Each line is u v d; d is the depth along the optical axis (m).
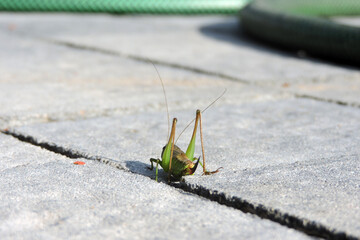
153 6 1.47
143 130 0.88
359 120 0.91
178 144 0.81
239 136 0.87
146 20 1.41
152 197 0.59
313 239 0.50
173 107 0.94
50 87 0.98
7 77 1.01
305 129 0.89
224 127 0.89
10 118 0.89
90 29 1.29
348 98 0.97
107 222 0.52
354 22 1.44
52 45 1.17
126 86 0.99
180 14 1.50
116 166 0.70
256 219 0.54
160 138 0.85
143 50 1.15
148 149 0.78
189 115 0.92
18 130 0.86
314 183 0.63
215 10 1.52
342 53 1.12
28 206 0.56
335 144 0.83
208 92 0.98
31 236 0.49
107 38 1.22
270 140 0.84
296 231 0.51
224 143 0.82
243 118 0.91
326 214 0.53
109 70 1.05
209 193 0.60
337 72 1.08
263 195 0.58
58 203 0.57
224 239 0.49
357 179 0.65
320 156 0.76
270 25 1.22
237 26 1.40
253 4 1.32
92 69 1.05
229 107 0.94
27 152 0.76
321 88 1.01
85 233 0.50
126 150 0.77
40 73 1.03
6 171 0.67
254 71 1.06
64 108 0.92
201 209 0.56
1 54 1.11
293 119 0.91
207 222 0.53
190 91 0.98
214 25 1.40
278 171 0.68
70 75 1.03
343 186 0.62
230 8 1.53
